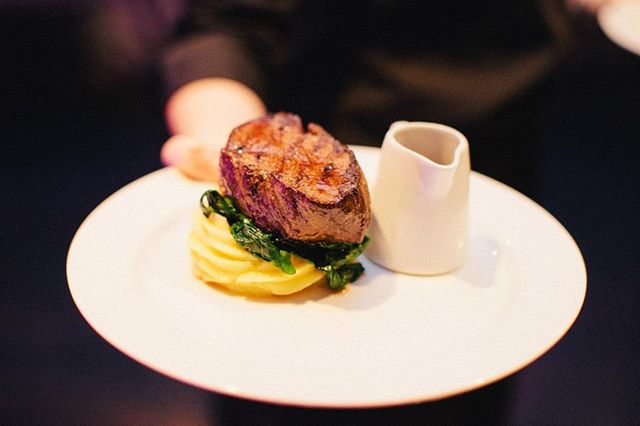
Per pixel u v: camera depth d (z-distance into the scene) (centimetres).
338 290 48
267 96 68
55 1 124
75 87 132
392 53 69
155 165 120
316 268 48
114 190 112
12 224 103
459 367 41
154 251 50
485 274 50
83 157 122
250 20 70
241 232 47
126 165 119
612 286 97
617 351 85
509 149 71
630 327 89
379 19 68
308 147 49
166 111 65
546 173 125
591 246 106
